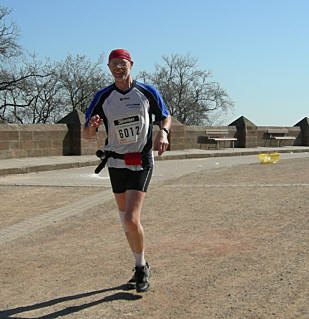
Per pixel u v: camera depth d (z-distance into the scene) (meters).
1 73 39.34
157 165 16.69
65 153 19.52
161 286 4.20
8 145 17.44
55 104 43.19
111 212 7.83
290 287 3.95
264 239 5.62
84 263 5.09
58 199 9.27
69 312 3.74
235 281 4.20
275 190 9.30
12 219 7.56
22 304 3.99
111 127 4.07
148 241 5.86
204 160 19.42
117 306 3.80
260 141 27.83
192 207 7.94
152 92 4.08
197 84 56.31
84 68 47.66
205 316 3.48
